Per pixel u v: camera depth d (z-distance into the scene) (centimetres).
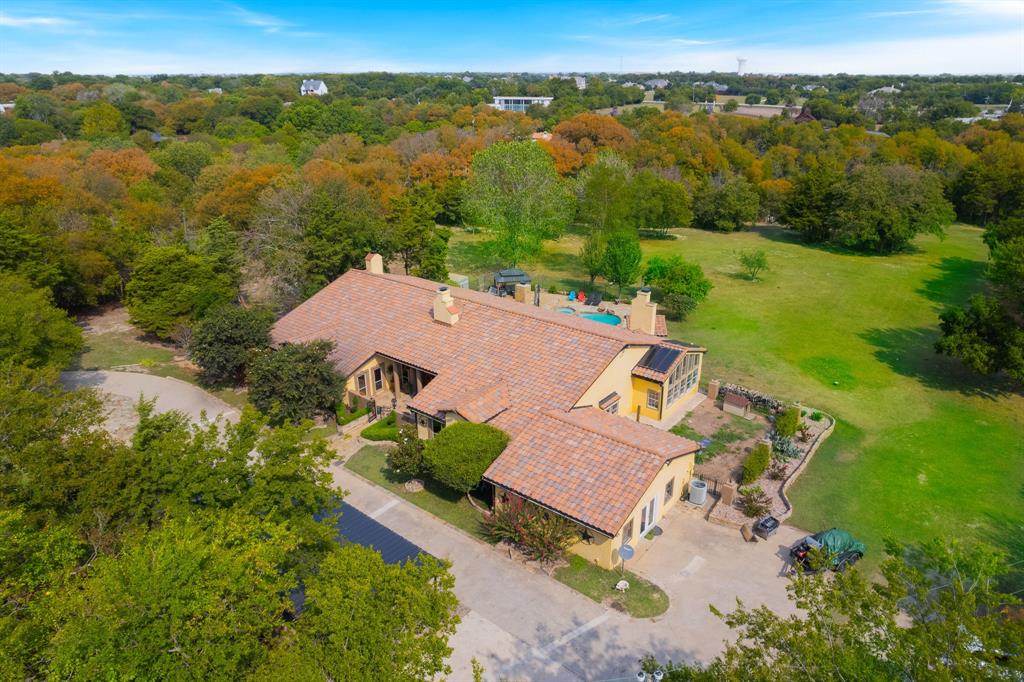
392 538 2517
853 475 3056
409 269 5962
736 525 2598
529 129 12888
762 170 10531
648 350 3488
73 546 1625
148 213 5916
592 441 2588
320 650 1357
